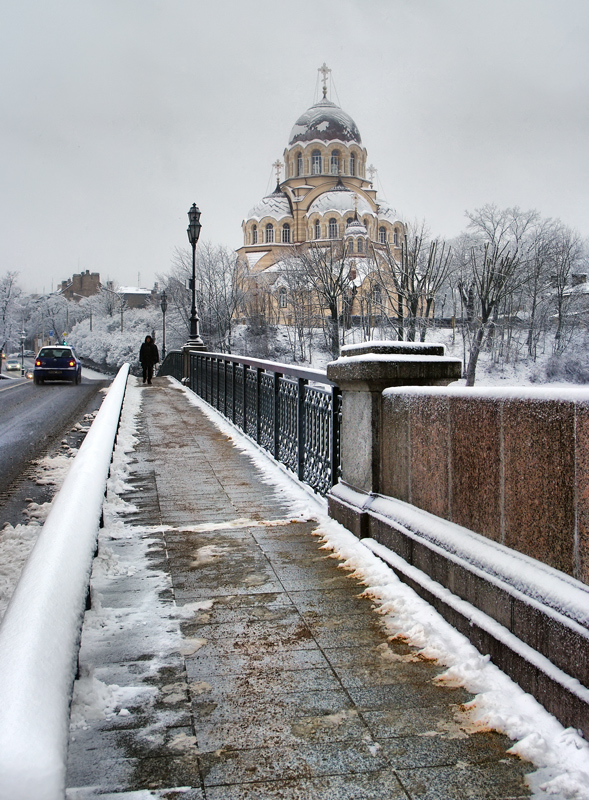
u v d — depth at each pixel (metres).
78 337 111.25
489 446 3.27
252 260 99.44
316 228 97.12
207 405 15.76
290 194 100.62
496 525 3.23
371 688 2.90
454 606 3.38
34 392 25.47
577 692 2.43
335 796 2.20
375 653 3.23
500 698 2.73
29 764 1.53
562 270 63.50
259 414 9.78
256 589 4.11
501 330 59.56
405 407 4.39
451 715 2.68
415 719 2.65
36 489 8.10
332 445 6.06
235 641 3.38
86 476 4.32
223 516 5.92
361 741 2.50
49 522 3.27
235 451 9.48
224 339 73.44
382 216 99.81
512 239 64.25
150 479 7.55
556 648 2.62
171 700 2.81
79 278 160.88
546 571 2.79
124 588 4.14
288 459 8.02
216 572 4.43
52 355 30.23
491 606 3.12
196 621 3.63
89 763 2.38
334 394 6.06
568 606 2.57
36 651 1.98
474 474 3.44
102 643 3.36
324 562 4.61
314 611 3.76
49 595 2.37
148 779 2.29
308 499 6.46
